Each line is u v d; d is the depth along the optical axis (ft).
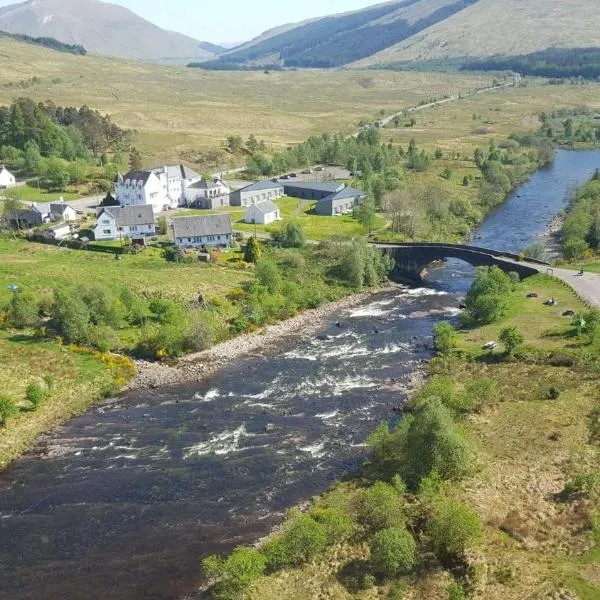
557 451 233.35
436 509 194.08
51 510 225.35
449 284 475.72
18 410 288.10
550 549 183.93
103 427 282.36
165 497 230.27
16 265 452.35
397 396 299.58
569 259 469.16
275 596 173.68
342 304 435.94
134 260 476.95
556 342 321.73
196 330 360.28
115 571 194.18
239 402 301.22
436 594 170.71
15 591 187.11
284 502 223.51
